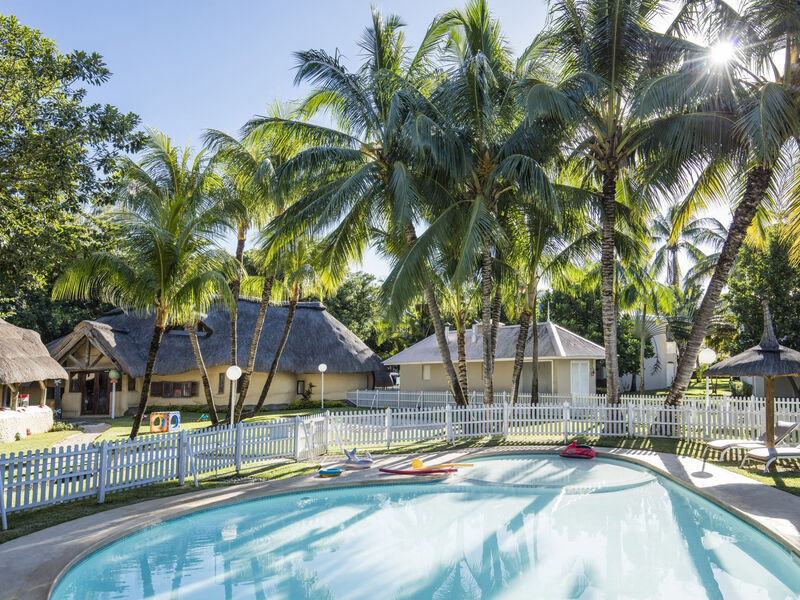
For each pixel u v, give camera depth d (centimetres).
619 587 704
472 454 1584
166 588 726
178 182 2045
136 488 1189
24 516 963
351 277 5294
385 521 1027
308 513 1081
